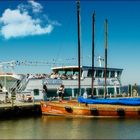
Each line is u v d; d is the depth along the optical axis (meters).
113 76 71.12
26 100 56.50
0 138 37.50
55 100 59.06
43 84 58.75
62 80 61.72
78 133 39.72
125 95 72.38
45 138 37.22
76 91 63.47
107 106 52.12
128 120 49.59
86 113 51.69
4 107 49.75
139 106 52.97
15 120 48.94
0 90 57.28
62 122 47.16
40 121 48.00
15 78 59.09
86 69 64.94
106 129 42.28
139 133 40.00
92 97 59.50
